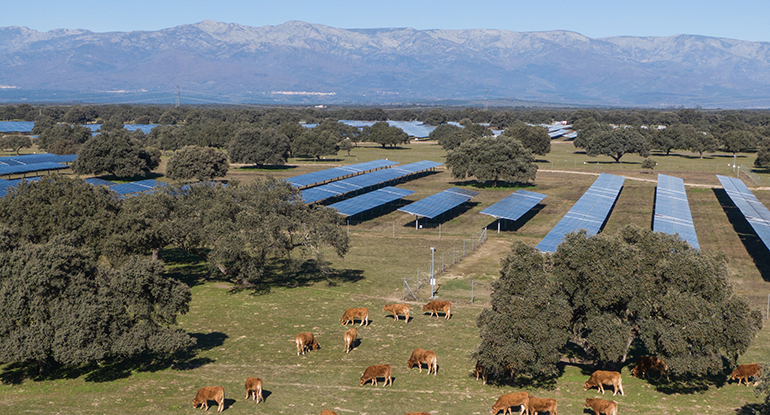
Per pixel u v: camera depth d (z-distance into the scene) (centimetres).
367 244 7669
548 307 3188
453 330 4481
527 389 3375
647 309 3191
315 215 5709
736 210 9931
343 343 4172
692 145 18362
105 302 3369
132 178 13600
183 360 3784
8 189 5606
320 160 17950
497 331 3166
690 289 3150
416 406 3103
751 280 5966
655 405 3144
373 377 3391
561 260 3369
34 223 5012
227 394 3234
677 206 8519
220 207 5400
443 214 9756
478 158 12569
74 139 18312
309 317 4784
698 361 3064
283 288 5672
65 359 3122
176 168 12812
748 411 3069
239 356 3866
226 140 18850
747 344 3086
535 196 10012
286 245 5372
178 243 5491
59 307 3269
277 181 5950
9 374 3534
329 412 2833
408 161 17700
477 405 3138
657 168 15850
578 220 7512
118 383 3384
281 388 3328
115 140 12962
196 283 5822
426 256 7044
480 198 11325
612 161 17675
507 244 7625
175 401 3127
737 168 15425
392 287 5762
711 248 7388
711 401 3203
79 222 5041
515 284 3344
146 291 3572
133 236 5009
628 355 3944
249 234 5091
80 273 3456
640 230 3516
